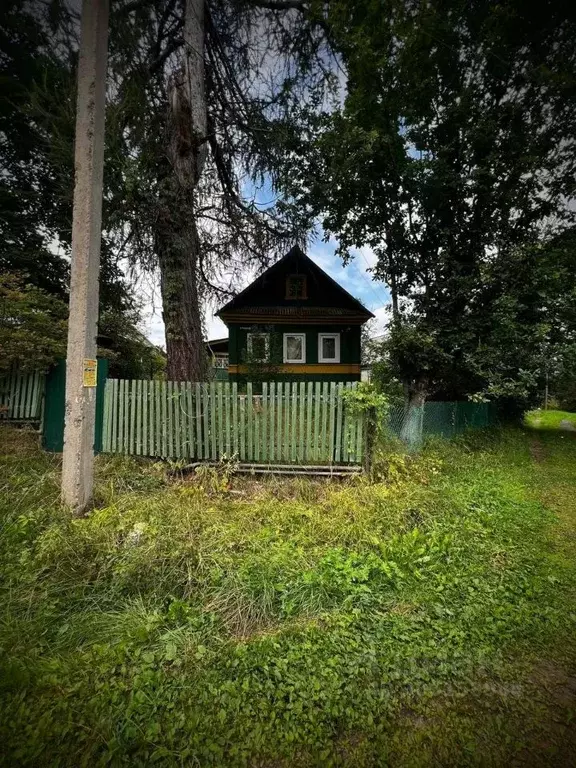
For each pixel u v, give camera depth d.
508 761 1.49
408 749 1.53
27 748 1.47
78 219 3.50
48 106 5.43
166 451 5.20
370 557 2.93
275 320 14.38
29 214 8.53
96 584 2.49
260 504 3.99
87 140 3.43
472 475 5.61
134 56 5.27
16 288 5.89
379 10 5.95
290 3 6.17
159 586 2.51
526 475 6.03
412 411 7.37
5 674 1.75
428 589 2.63
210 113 6.85
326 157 8.26
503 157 7.96
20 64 5.26
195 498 4.09
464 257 8.67
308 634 2.15
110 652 1.96
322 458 4.96
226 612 2.34
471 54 6.72
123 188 5.23
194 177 5.93
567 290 7.23
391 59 7.07
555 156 7.73
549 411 26.81
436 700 1.76
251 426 5.05
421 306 8.80
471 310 8.08
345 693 1.77
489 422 11.20
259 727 1.60
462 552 3.18
